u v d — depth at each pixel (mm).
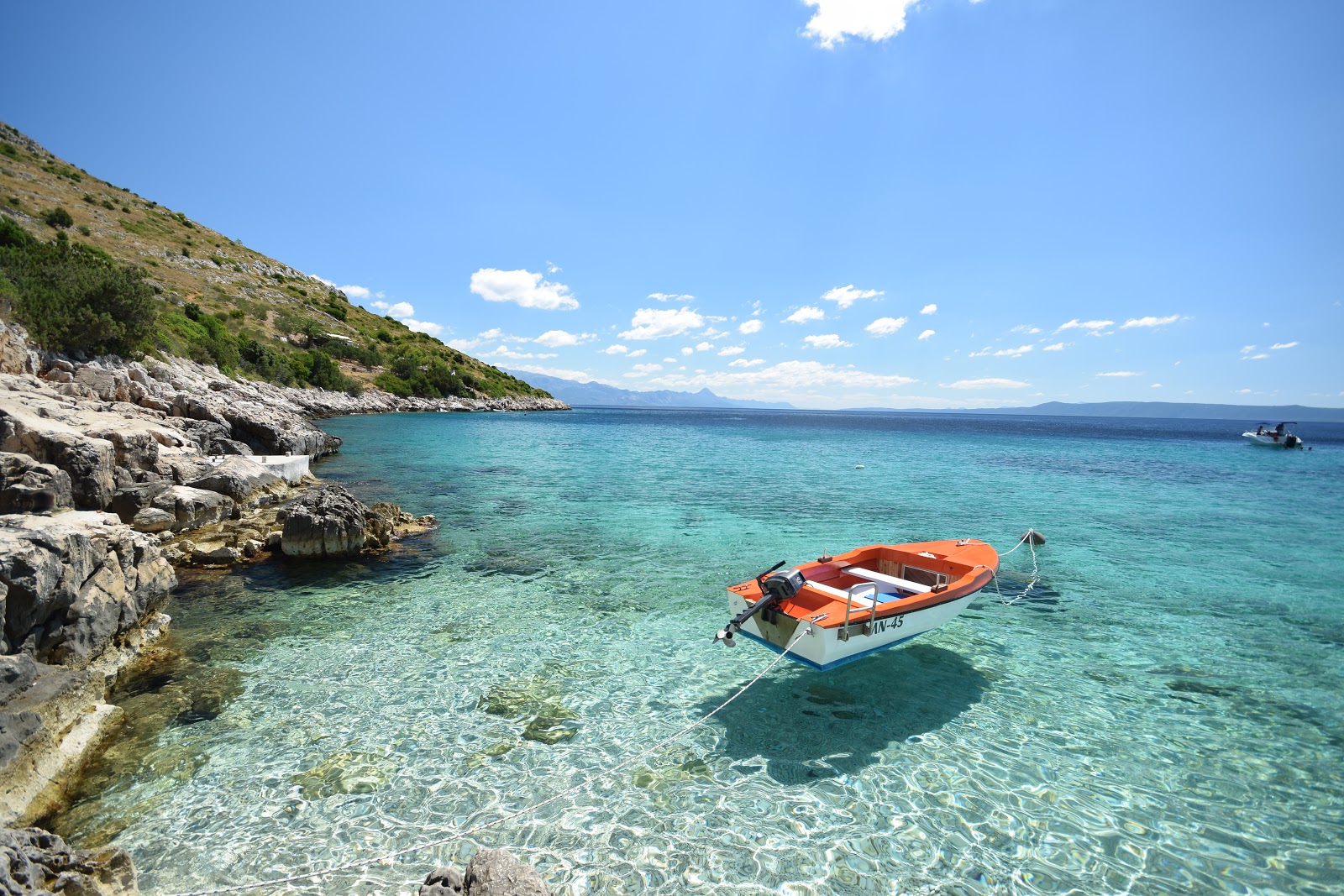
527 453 40281
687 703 8438
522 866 4500
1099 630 11492
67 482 10562
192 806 6055
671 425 94625
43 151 104250
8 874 3816
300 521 13969
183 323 53688
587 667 9453
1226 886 5422
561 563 14891
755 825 6055
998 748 7508
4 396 15078
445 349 124188
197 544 14133
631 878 5340
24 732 5727
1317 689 9211
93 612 7965
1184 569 15773
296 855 5508
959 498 26281
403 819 6020
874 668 9680
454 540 16750
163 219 102312
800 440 64312
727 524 19828
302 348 83812
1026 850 5785
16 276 31234
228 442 23906
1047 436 84938
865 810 6301
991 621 11914
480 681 8906
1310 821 6301
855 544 17562
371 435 48281
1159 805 6500
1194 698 8898
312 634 10320
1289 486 33094
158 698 8023
